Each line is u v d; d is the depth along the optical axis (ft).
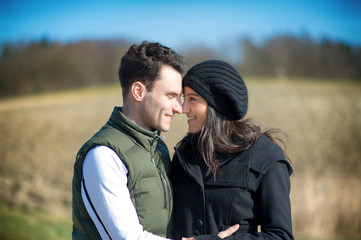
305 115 57.26
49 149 50.85
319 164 35.24
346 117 45.37
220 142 7.14
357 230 27.84
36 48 156.97
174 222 7.32
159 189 6.79
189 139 7.84
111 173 6.12
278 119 57.31
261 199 6.75
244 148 7.09
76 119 71.77
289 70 143.74
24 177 39.60
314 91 84.17
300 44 149.79
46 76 152.15
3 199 32.55
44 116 76.54
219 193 6.95
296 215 29.48
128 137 6.64
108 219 6.02
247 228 6.84
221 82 7.02
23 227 26.25
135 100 6.91
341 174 32.78
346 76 138.21
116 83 150.92
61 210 31.71
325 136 41.34
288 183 6.96
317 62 143.64
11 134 60.03
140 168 6.44
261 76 143.13
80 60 157.07
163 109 6.84
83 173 6.28
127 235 5.95
